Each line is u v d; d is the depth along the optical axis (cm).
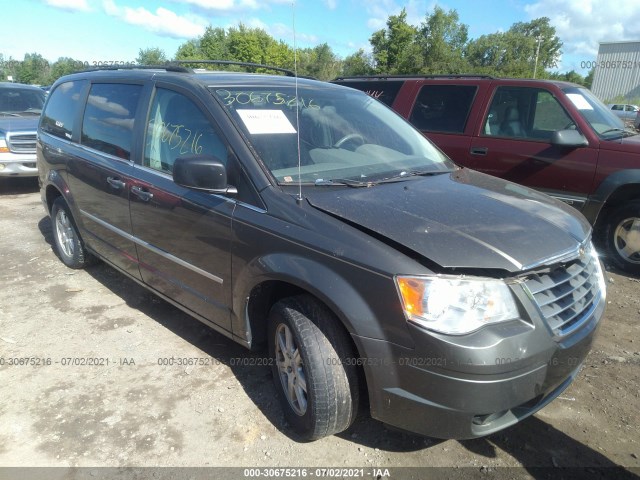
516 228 238
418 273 209
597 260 282
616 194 491
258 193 265
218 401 294
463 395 206
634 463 250
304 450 257
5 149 811
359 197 261
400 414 222
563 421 279
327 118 331
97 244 419
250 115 297
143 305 416
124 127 369
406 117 622
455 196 273
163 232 324
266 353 341
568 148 503
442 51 3784
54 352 345
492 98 564
